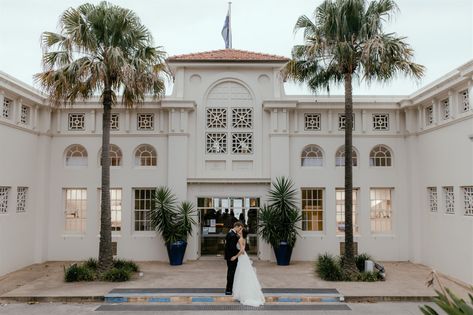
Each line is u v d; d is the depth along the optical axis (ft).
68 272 38.81
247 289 32.35
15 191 45.68
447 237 43.45
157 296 33.22
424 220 49.01
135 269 43.19
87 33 38.45
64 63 39.22
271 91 53.67
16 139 45.85
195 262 49.93
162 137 52.75
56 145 52.60
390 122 53.01
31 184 49.34
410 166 51.34
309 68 43.34
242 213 52.08
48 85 38.86
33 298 33.17
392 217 52.65
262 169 52.60
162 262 50.37
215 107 53.42
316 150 53.52
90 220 52.01
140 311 30.50
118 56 38.27
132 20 41.14
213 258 52.01
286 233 47.57
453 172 42.24
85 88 39.91
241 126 53.31
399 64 39.42
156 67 42.24
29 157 48.88
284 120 51.93
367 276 39.29
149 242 51.60
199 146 52.75
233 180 51.21
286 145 51.72
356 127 53.01
